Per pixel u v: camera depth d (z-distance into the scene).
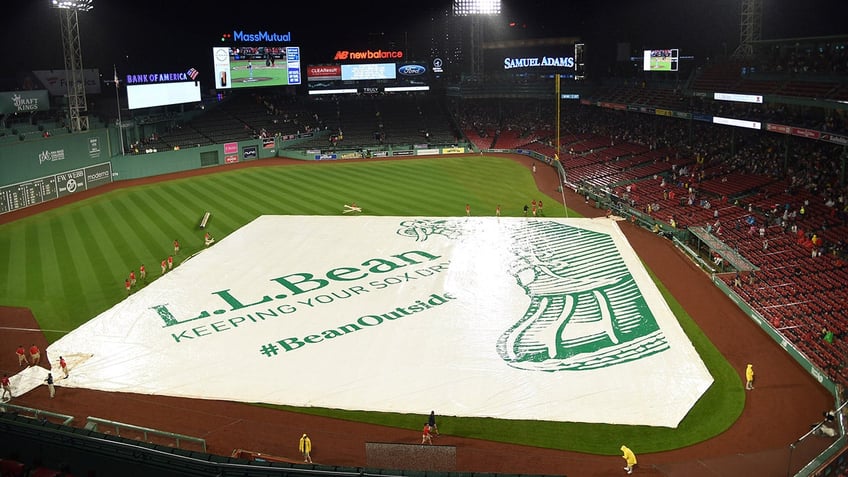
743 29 77.25
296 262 46.69
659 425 26.52
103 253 48.62
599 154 80.75
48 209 61.66
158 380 30.89
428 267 45.31
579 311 37.72
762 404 27.73
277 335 35.38
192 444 25.56
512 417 27.42
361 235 52.88
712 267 44.97
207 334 35.53
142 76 81.12
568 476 23.34
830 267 39.66
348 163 87.69
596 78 103.50
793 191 53.28
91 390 30.00
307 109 106.31
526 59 101.31
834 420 24.88
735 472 23.22
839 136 47.88
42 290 41.41
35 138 63.97
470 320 36.84
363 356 33.00
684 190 60.44
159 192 69.44
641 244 50.25
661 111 74.81
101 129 73.06
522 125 102.25
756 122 58.16
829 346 31.08
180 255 48.16
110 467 18.16
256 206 62.88
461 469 23.86
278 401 29.08
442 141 98.62
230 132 91.75
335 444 25.80
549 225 55.19
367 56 105.62
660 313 36.97
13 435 19.16
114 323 36.78
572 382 30.00
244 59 96.06
